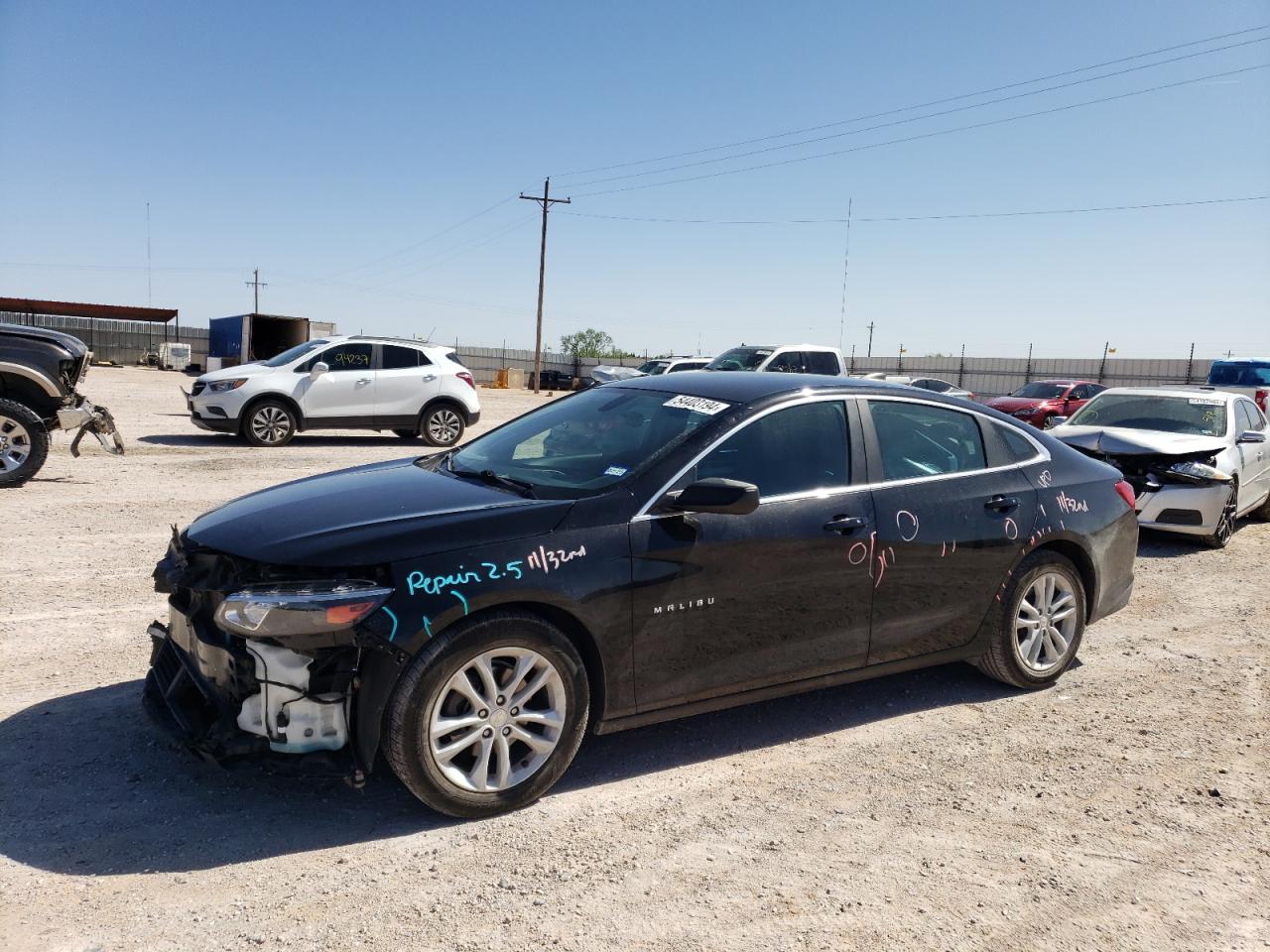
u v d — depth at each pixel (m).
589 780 3.70
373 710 3.12
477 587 3.21
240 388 13.85
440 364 15.40
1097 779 3.87
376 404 14.81
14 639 4.91
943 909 2.91
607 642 3.49
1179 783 3.86
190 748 3.21
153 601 5.69
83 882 2.85
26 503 8.43
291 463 11.87
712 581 3.70
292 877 2.94
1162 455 8.70
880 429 4.35
